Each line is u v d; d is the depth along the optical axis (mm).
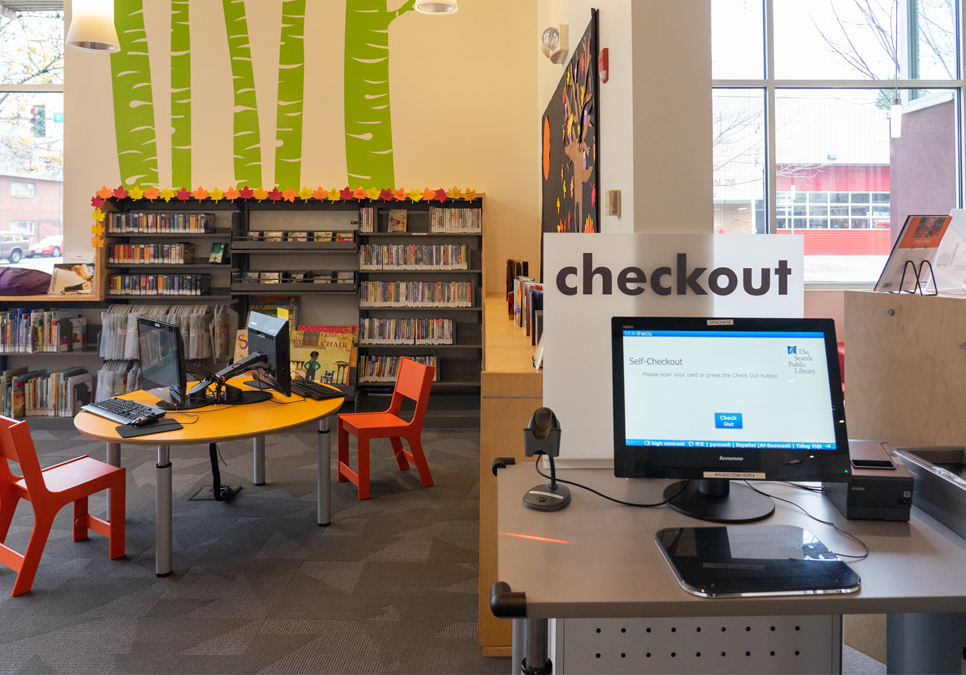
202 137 5656
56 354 5488
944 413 2125
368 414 4152
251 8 5605
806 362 1479
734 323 1494
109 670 2162
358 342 5570
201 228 5465
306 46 5645
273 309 5660
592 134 2637
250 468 4316
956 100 5707
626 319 1502
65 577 2797
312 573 2854
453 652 2283
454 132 5707
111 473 2943
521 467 1781
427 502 3703
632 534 1341
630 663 1557
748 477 1443
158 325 3158
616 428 1477
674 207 2027
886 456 1522
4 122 5719
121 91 5617
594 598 1093
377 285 5566
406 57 5680
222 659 2227
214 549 3086
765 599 1089
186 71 5629
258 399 3309
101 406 3115
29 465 2625
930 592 1107
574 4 3250
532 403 2328
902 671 1940
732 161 5746
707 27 2012
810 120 5707
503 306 5227
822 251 5793
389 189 5406
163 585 2738
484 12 5664
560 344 1889
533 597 1095
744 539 1293
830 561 1199
